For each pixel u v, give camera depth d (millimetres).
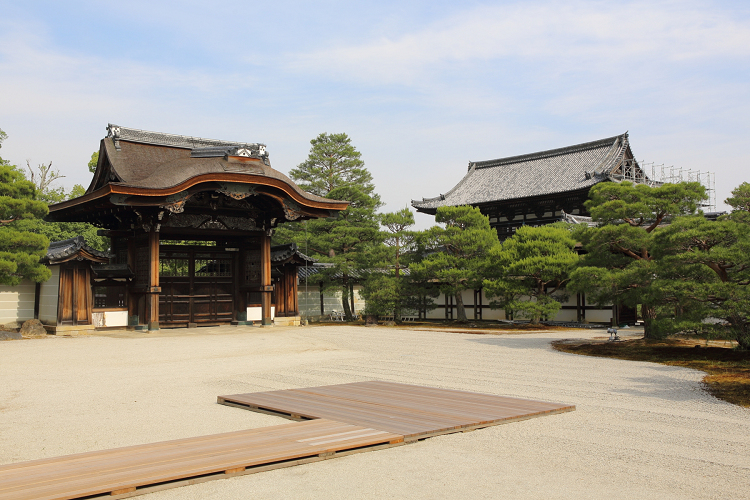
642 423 11039
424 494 7336
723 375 16547
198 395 14180
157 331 31609
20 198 28109
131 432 10555
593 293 23625
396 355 21984
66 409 12555
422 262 39438
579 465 8500
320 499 7188
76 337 28469
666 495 7285
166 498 7242
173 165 32656
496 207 58906
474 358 20906
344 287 43312
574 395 13812
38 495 6891
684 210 24297
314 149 64875
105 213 33562
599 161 56125
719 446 9484
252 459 8320
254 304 37688
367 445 9289
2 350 22922
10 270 26375
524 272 34094
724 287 17391
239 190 31844
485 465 8523
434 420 10812
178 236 34906
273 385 15523
